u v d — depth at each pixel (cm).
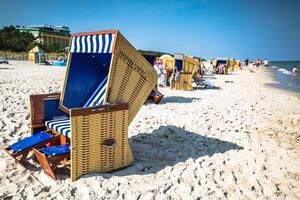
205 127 687
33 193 341
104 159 400
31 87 1167
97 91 509
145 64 444
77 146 368
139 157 475
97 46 412
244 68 5016
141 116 764
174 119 748
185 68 1473
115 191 354
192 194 366
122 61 404
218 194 372
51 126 433
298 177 445
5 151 421
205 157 491
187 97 1173
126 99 434
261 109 986
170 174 416
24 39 6650
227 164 470
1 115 651
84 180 370
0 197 329
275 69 5491
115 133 407
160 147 532
